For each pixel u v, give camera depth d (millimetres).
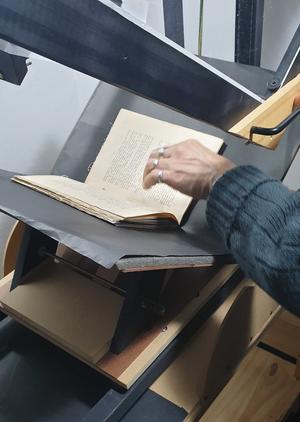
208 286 795
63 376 743
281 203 531
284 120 676
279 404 738
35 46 404
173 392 694
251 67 929
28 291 772
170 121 948
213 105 580
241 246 553
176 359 735
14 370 749
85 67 441
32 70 1050
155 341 708
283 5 1254
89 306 738
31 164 1158
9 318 841
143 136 879
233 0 1267
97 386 727
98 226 600
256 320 867
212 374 738
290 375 796
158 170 709
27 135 1117
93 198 729
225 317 742
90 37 430
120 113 926
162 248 588
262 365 815
